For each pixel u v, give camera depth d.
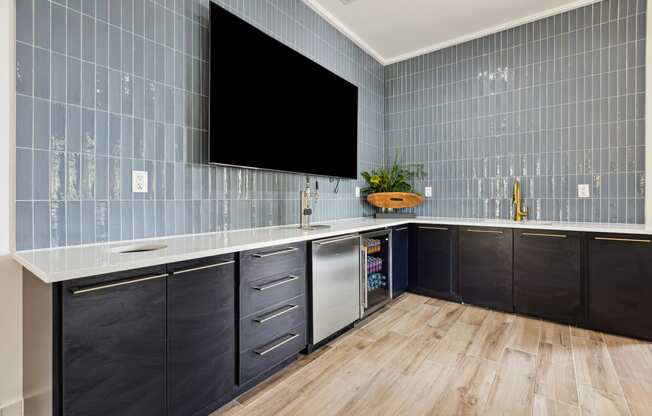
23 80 1.35
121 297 1.15
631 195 2.60
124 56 1.65
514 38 3.12
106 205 1.59
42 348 1.11
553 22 2.93
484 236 2.86
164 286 1.28
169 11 1.84
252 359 1.65
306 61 2.56
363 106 3.59
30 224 1.38
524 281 2.67
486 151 3.27
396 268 3.06
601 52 2.72
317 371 1.86
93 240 1.55
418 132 3.71
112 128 1.61
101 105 1.57
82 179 1.51
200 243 1.62
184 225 1.91
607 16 2.69
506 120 3.16
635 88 2.59
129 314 1.17
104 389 1.11
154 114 1.77
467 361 1.96
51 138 1.42
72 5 1.48
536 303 2.62
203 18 2.01
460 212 3.43
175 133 1.87
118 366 1.14
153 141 1.77
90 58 1.54
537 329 2.43
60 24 1.45
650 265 2.19
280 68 2.33
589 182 2.77
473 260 2.92
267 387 1.70
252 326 1.65
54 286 1.01
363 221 3.05
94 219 1.55
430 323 2.56
